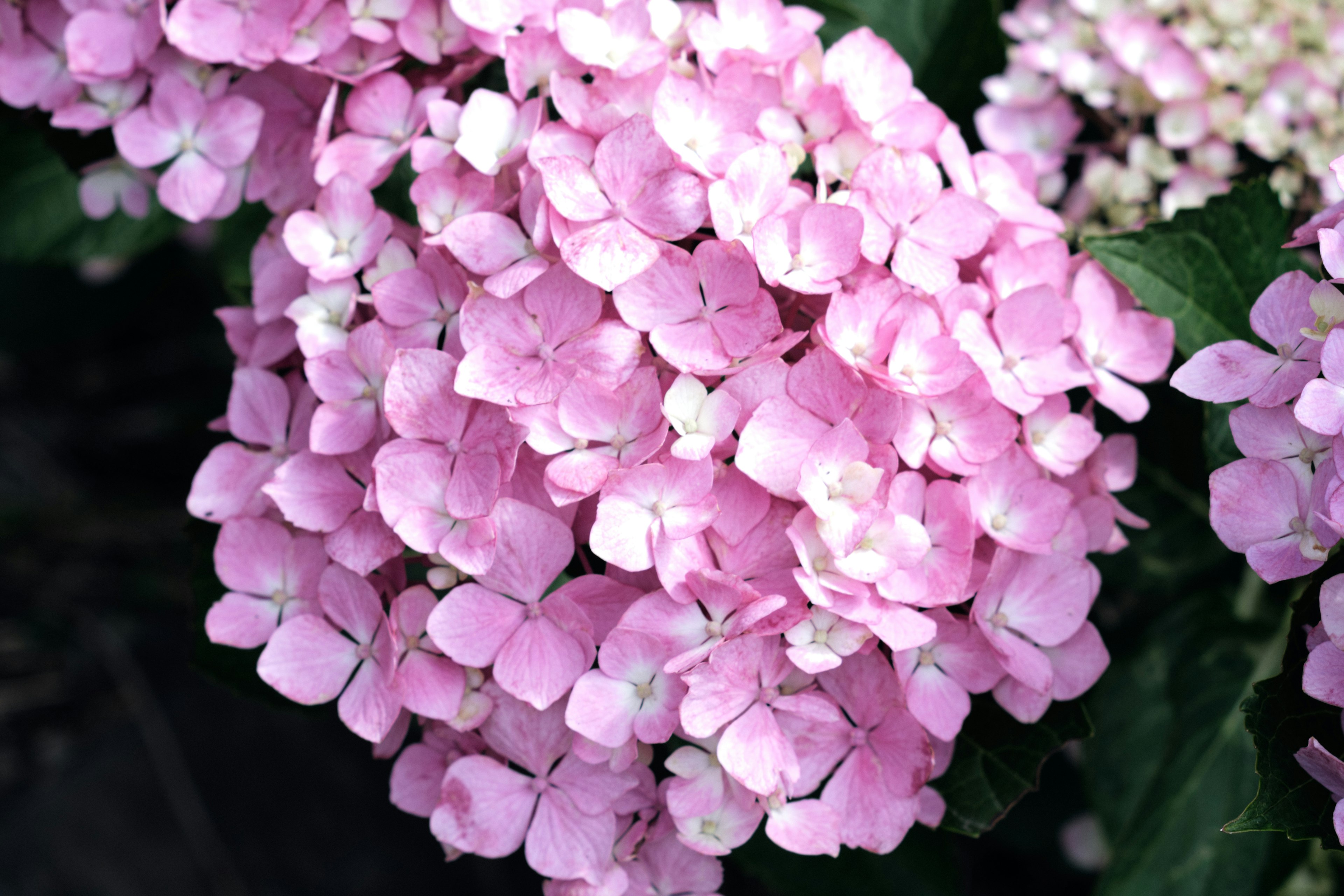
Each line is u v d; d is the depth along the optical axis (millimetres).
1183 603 529
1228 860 511
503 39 485
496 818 459
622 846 460
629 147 458
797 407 453
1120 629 534
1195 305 494
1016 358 475
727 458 456
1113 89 544
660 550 447
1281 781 448
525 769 463
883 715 459
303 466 474
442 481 459
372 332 470
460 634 454
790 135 478
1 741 717
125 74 501
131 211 539
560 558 454
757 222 455
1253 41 536
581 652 452
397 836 662
